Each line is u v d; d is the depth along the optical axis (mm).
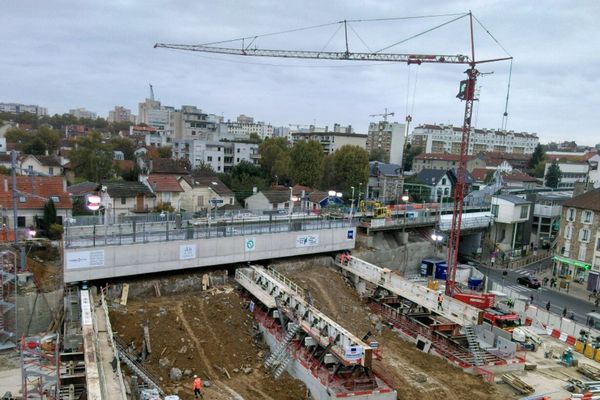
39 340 27234
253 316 35062
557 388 30141
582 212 55469
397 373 30984
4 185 47031
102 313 30234
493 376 30875
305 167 83500
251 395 26641
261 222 46688
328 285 43000
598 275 52344
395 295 43094
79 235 34969
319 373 27656
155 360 28109
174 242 37906
